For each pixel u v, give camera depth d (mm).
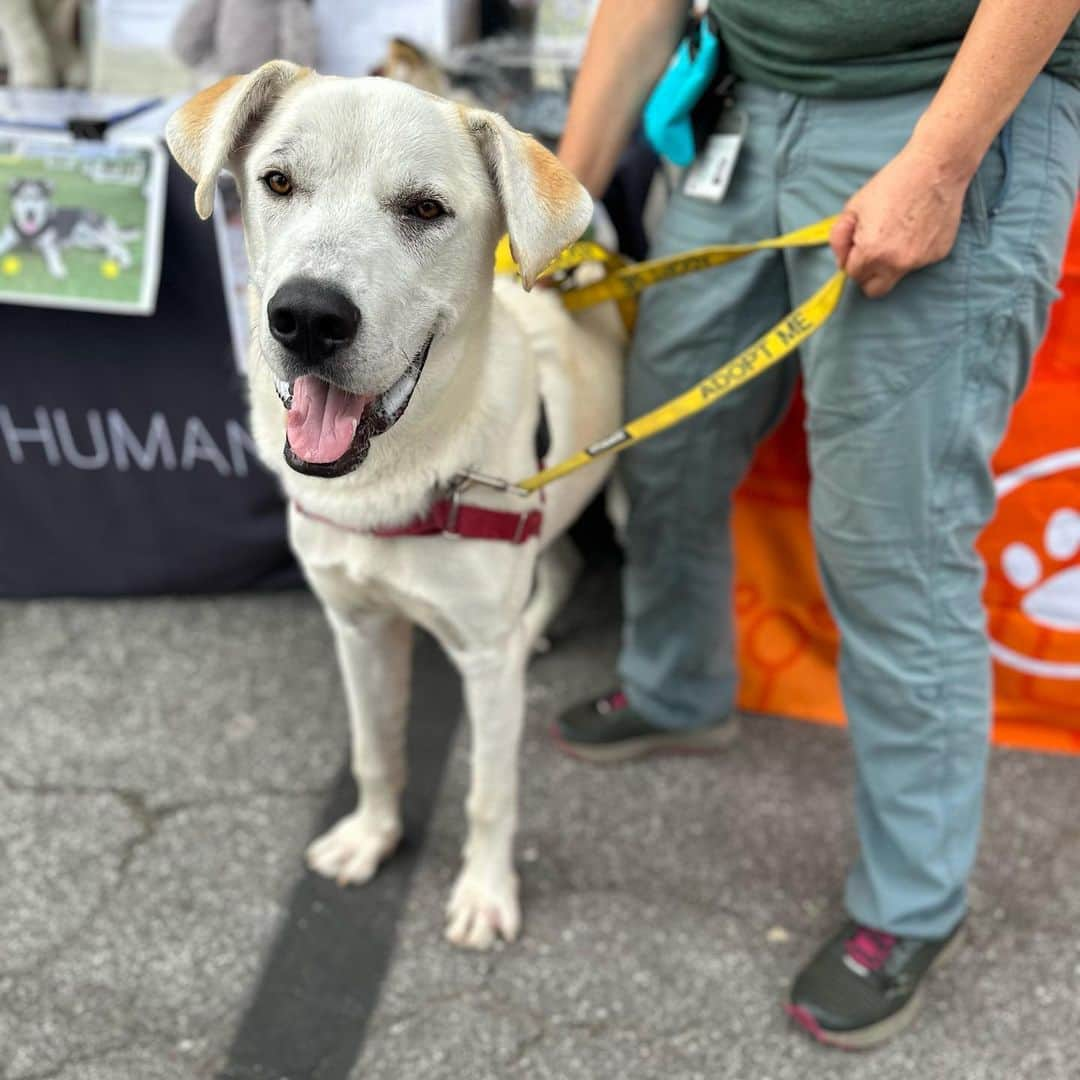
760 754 2160
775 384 1723
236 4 2131
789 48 1407
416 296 1255
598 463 1854
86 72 2244
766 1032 1607
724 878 1874
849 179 1415
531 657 2418
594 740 2104
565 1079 1529
